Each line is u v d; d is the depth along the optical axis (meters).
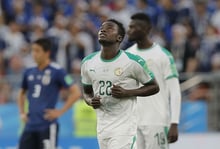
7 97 40.59
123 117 21.06
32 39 48.16
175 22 49.41
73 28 47.19
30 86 29.56
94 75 21.27
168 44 46.81
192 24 48.81
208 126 40.34
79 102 38.91
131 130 21.03
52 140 28.95
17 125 39.12
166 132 25.39
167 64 25.31
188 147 38.16
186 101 40.59
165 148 25.34
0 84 40.78
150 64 25.31
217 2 51.09
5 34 48.19
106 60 21.19
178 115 25.22
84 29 47.94
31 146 29.09
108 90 21.05
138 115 25.30
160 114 25.25
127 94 20.77
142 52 25.53
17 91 40.81
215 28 48.50
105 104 21.16
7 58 46.72
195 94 40.94
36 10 50.72
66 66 45.59
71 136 38.22
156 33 47.91
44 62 29.58
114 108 21.09
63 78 29.45
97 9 50.91
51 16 50.75
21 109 29.97
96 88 21.34
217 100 40.62
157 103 25.27
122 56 21.12
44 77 29.41
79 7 50.47
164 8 49.88
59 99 39.69
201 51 45.41
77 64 45.56
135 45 26.02
